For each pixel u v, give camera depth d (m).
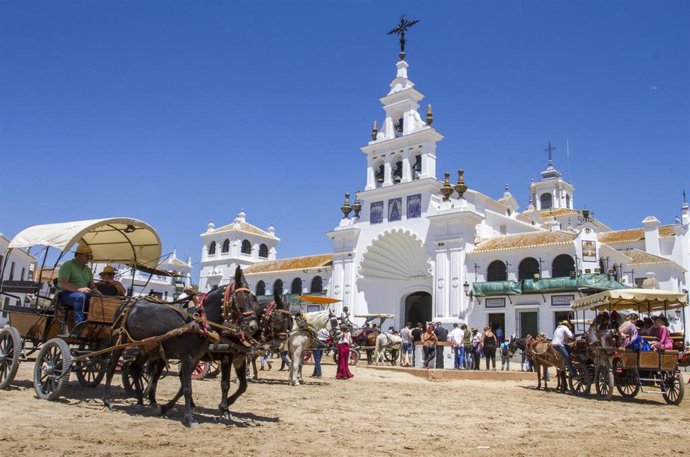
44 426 7.95
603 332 16.50
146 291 64.06
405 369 23.95
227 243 65.94
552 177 81.94
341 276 48.19
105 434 7.64
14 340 11.32
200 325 8.98
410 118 47.53
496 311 38.84
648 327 18.56
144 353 9.83
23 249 12.30
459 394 16.50
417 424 10.25
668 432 10.58
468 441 8.67
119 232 12.84
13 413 8.77
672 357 15.78
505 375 23.73
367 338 32.88
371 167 49.19
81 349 11.04
